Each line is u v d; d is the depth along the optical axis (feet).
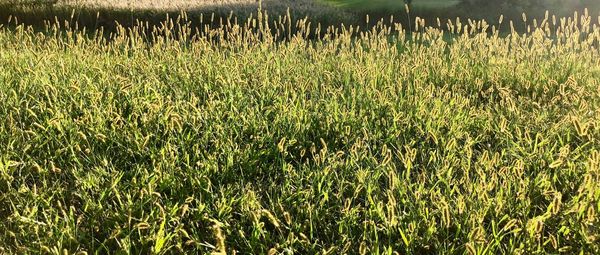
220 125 14.28
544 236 10.25
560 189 11.65
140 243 9.77
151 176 11.73
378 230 10.18
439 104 16.60
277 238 10.19
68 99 16.98
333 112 16.07
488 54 24.38
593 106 16.83
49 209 10.48
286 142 14.17
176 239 9.71
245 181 12.44
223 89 18.37
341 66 22.97
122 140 13.87
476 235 8.87
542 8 57.88
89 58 23.12
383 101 16.80
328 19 55.67
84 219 10.70
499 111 16.81
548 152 12.59
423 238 9.69
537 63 23.41
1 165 11.51
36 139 13.34
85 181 11.25
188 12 52.54
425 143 14.26
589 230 9.59
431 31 25.49
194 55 23.85
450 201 10.79
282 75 21.48
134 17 50.01
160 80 20.42
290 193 11.28
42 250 8.90
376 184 11.46
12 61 21.97
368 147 13.62
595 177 10.50
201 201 11.21
